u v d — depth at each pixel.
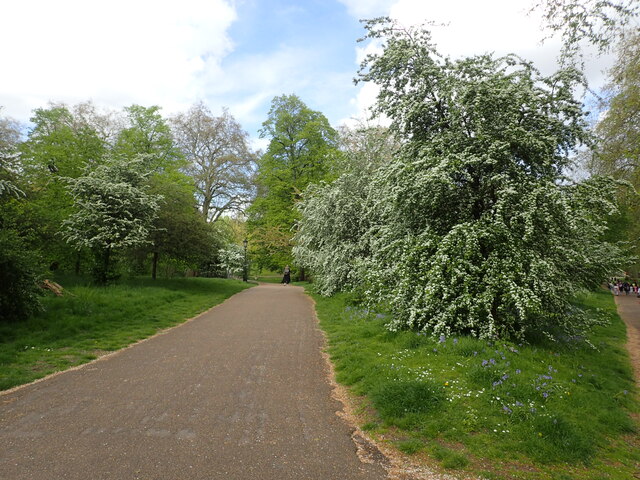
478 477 3.25
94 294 11.51
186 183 25.88
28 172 18.11
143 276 20.69
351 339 8.06
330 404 4.80
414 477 3.22
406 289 7.61
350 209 14.27
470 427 3.99
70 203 18.56
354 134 16.77
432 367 5.59
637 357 8.64
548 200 6.81
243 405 4.66
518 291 6.48
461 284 7.05
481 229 6.88
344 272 14.17
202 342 8.09
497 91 7.23
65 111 23.12
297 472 3.21
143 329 9.25
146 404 4.62
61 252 17.23
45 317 8.85
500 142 7.06
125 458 3.33
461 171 7.32
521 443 3.73
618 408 5.05
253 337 8.63
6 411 4.37
